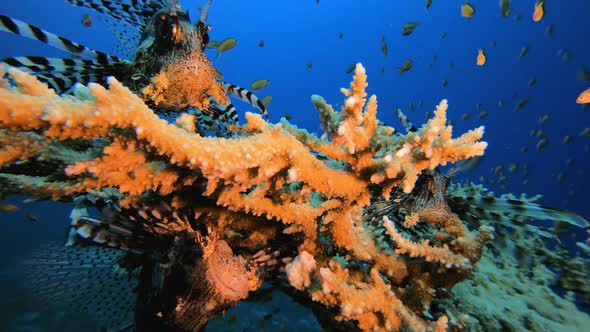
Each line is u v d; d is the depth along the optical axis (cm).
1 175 30
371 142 31
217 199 35
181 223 36
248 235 42
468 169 54
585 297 55
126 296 48
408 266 38
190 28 48
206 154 26
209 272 33
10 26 39
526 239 58
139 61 50
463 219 52
